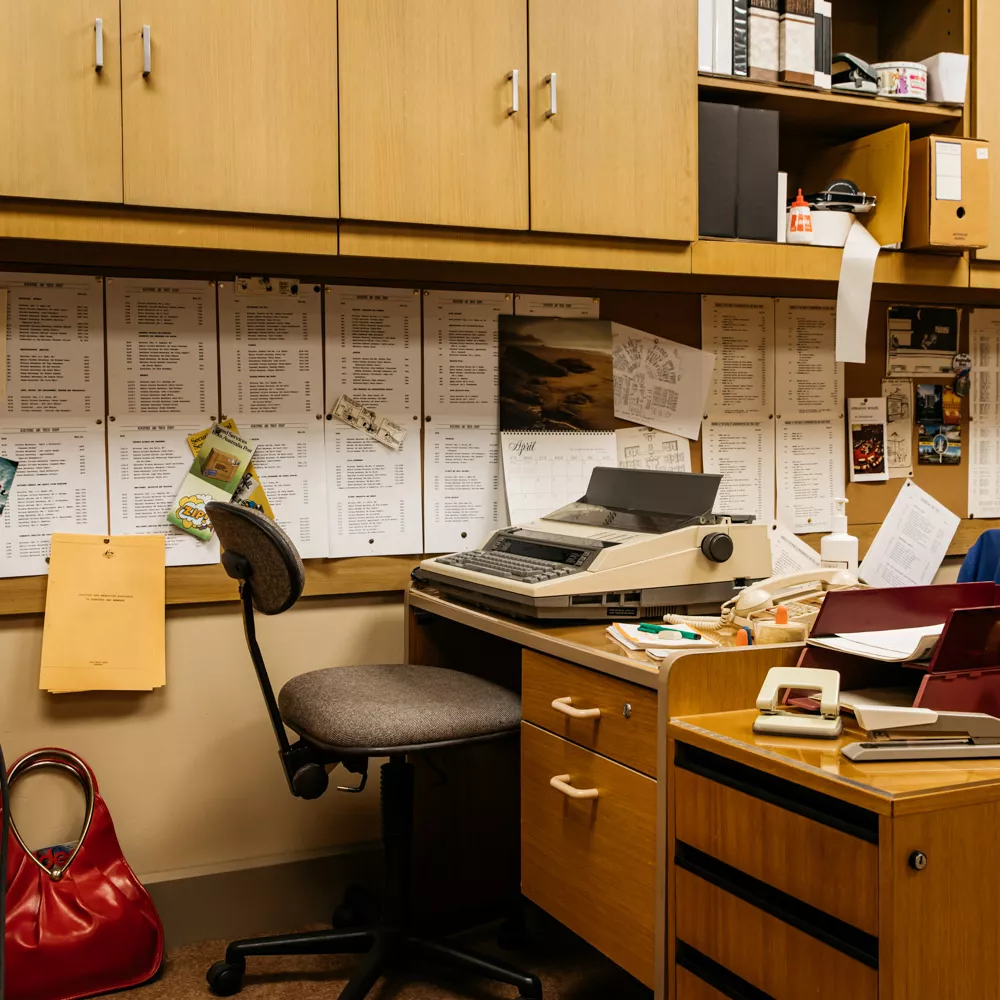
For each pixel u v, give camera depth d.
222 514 1.74
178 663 2.17
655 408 2.48
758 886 1.27
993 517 2.86
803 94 2.23
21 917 1.91
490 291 2.34
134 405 2.10
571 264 2.05
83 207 1.75
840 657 1.46
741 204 2.19
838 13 2.58
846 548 2.15
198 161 1.79
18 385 2.03
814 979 1.17
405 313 2.29
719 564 1.83
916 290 2.60
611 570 1.74
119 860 2.04
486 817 2.30
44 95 1.71
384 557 2.29
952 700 1.28
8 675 2.05
